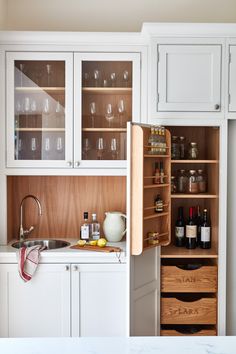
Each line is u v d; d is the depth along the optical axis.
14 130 3.23
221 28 3.01
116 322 3.09
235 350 1.33
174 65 3.05
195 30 3.03
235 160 3.20
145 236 2.88
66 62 3.22
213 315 3.12
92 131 3.26
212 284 3.12
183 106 3.06
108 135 3.26
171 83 3.06
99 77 3.25
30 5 3.52
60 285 3.07
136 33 3.15
